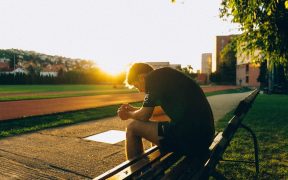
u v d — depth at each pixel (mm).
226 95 30375
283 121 9914
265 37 7641
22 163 5156
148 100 2746
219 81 100312
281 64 8484
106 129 8812
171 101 2711
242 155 5391
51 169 4840
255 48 8602
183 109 2695
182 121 2688
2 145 6539
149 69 3053
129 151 2922
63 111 13219
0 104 18062
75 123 10078
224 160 4668
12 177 4438
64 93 33750
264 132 7742
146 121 2830
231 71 97562
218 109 14961
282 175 4340
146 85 2791
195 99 2752
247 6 6457
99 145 6629
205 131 2744
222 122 9742
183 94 2717
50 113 12258
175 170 2408
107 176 1849
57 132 8250
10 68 147125
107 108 15148
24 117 10805
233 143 6363
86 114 12453
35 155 5695
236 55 9586
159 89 2721
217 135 3875
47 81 88438
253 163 4906
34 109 14914
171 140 2695
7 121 10039
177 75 2760
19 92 35719
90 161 5316
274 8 5859
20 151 6000
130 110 3135
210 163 2430
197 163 2621
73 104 18234
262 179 4180
